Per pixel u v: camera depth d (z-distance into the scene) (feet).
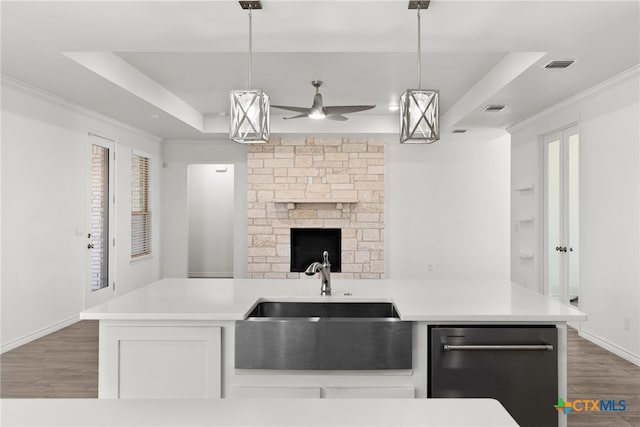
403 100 7.84
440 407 3.27
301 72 16.71
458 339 7.13
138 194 24.32
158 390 7.20
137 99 16.81
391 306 8.66
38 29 10.00
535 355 7.16
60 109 16.99
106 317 7.04
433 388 7.14
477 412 3.18
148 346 7.22
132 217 23.68
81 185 18.42
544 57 11.93
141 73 16.71
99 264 20.11
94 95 16.22
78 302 18.19
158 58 15.11
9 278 14.42
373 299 8.54
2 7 8.87
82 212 18.47
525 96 16.24
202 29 10.00
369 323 7.04
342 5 8.78
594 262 15.15
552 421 7.16
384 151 26.13
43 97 15.78
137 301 8.06
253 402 3.34
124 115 19.72
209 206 30.96
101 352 7.22
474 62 15.39
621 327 13.76
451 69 16.22
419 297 8.50
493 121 20.85
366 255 25.88
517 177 21.98
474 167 26.81
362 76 17.19
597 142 15.02
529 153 20.53
